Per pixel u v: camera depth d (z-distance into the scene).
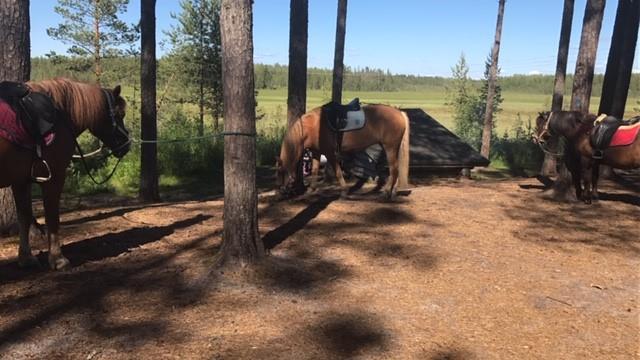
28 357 3.36
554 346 3.71
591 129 7.65
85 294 4.33
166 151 14.66
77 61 20.91
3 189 5.83
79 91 4.89
